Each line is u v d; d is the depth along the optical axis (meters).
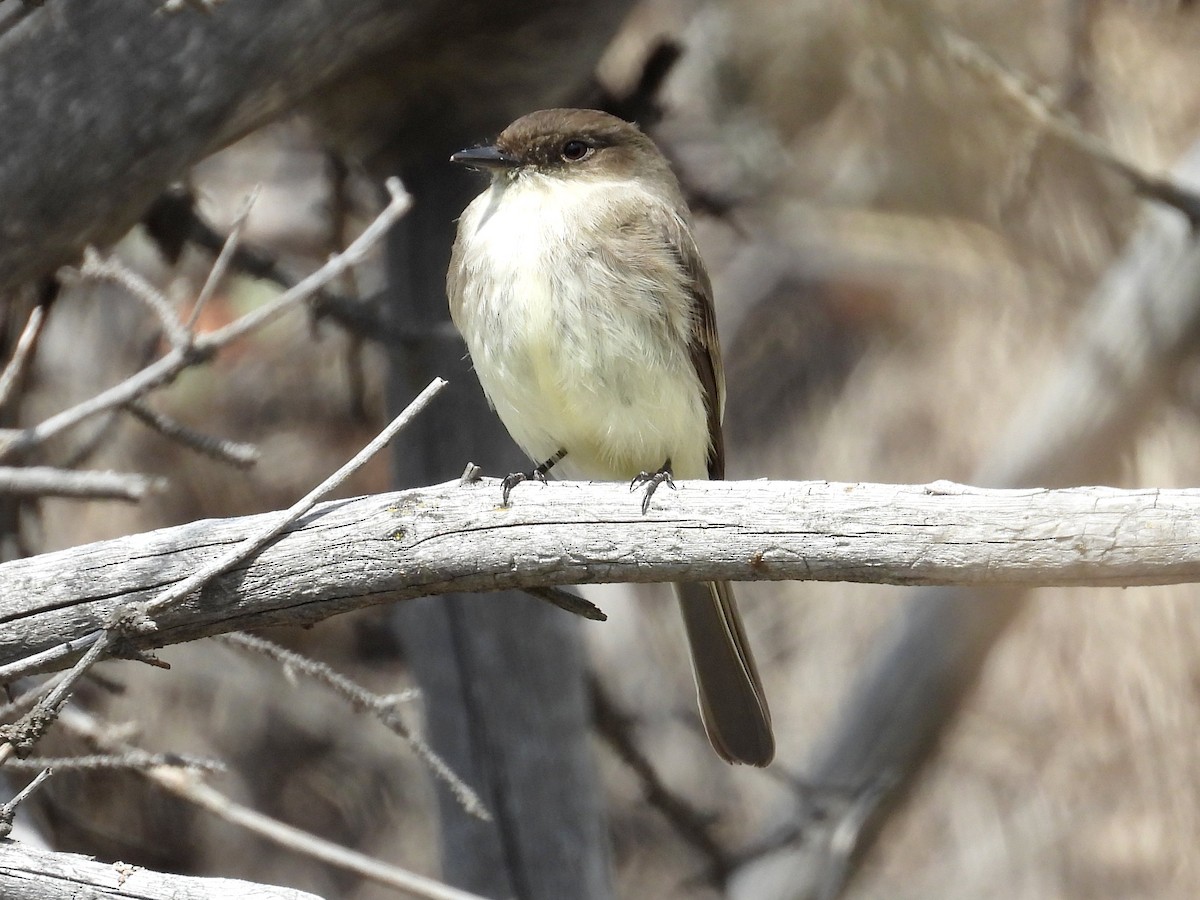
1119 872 12.72
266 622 5.74
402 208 7.07
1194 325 10.67
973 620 10.91
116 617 5.34
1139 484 12.14
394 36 7.83
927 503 5.23
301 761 13.86
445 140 9.21
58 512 13.02
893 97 12.92
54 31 6.70
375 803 13.93
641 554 5.48
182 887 5.07
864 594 14.09
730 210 11.04
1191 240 10.62
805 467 14.15
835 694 13.73
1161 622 12.89
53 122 6.70
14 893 5.09
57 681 5.63
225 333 6.86
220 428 13.28
